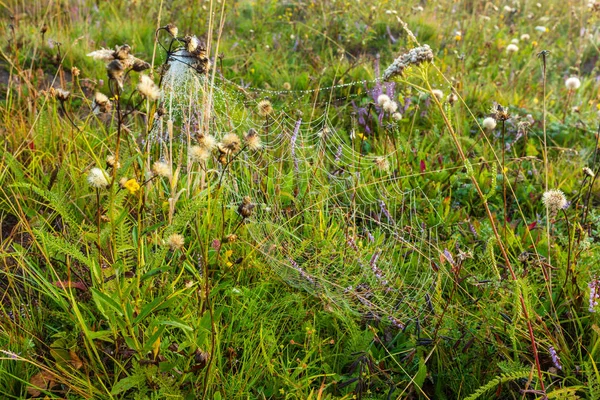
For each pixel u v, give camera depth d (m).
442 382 2.05
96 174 1.61
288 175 3.01
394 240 2.68
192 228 2.39
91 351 1.89
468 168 1.89
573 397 1.77
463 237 2.86
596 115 4.33
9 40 4.47
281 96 4.32
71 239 2.28
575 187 3.38
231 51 5.08
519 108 4.31
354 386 1.97
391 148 3.44
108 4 5.96
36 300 2.18
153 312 1.95
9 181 2.80
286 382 1.85
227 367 2.00
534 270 2.45
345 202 3.07
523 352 2.06
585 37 6.21
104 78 4.30
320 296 2.27
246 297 2.19
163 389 1.71
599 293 2.15
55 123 3.18
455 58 5.48
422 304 2.30
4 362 1.90
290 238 2.67
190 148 1.88
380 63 5.29
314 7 6.32
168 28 1.98
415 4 6.85
